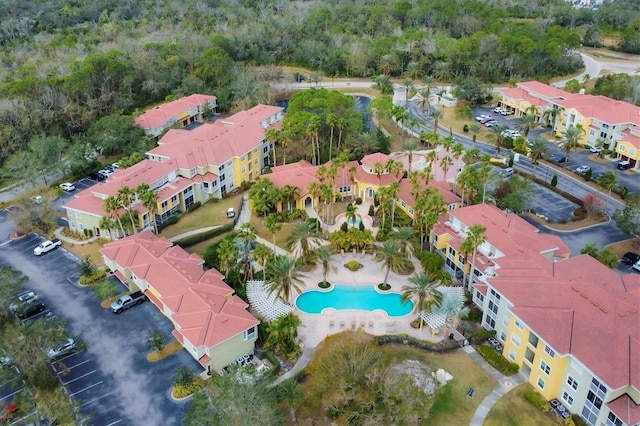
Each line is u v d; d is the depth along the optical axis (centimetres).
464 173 8919
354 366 5841
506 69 17950
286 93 16812
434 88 17138
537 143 11588
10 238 9188
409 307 7412
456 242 7888
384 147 12319
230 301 6681
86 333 6881
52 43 17438
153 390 6006
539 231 9238
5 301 6875
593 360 5291
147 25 19875
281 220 9512
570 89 15738
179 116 13975
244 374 5412
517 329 6166
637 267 8081
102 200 9069
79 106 13138
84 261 8056
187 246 8769
